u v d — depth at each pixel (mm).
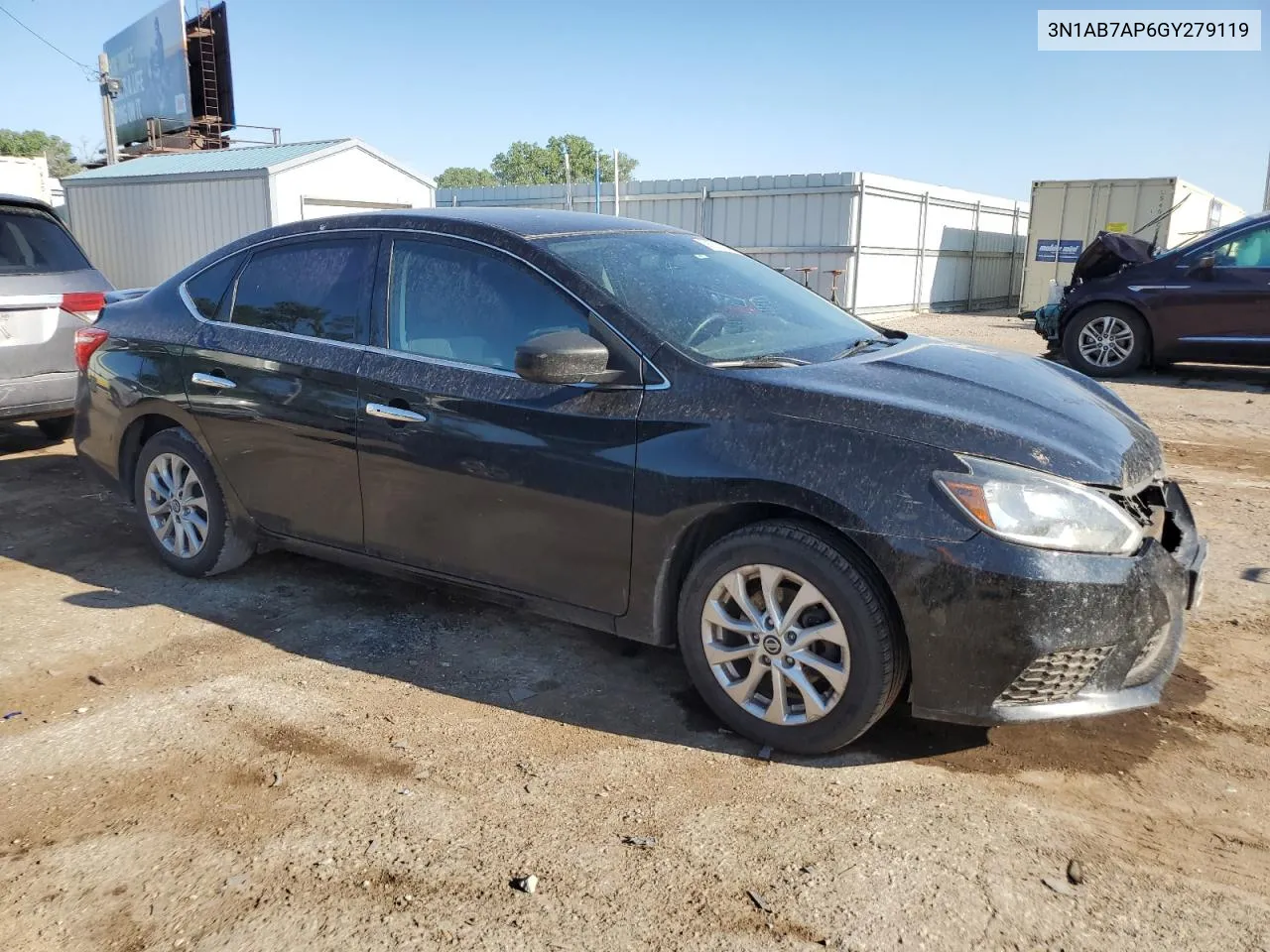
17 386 6414
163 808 2922
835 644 3031
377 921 2443
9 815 2893
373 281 4008
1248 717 3398
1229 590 4535
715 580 3211
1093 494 2891
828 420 3045
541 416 3441
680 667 3865
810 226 21234
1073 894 2523
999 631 2818
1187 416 8742
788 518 3127
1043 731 3334
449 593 4633
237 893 2549
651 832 2793
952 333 18531
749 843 2738
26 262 6586
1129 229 20531
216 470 4492
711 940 2373
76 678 3777
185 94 28859
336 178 16531
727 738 3316
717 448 3127
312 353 4082
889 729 3359
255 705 3553
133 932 2412
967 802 2930
